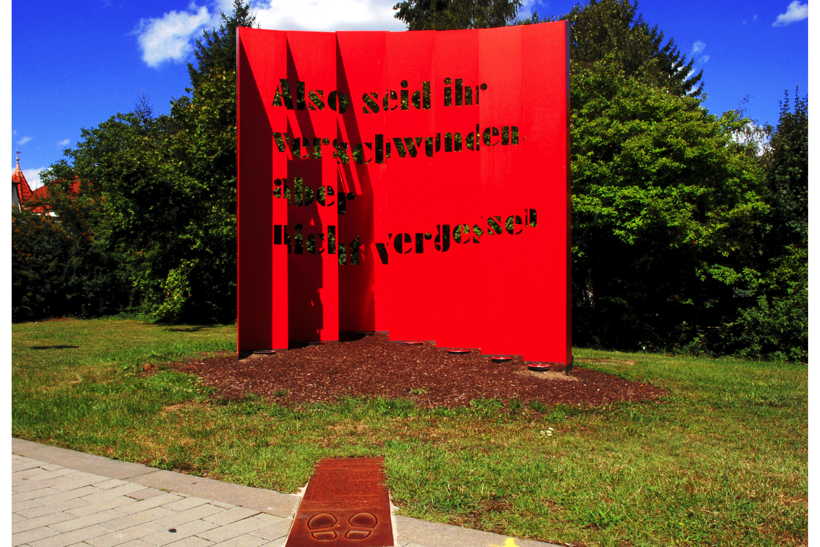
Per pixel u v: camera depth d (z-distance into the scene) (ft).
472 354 31.35
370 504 13.62
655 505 13.48
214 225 68.33
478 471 15.76
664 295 66.03
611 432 20.57
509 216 30.50
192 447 18.53
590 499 13.80
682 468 16.43
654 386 28.86
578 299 71.56
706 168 59.57
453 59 32.45
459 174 32.27
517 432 20.42
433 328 33.81
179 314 72.69
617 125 59.93
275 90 33.01
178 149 73.10
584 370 30.40
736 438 20.17
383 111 36.70
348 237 37.52
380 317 37.52
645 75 94.79
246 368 29.25
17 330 62.80
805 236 62.39
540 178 29.27
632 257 65.87
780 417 23.43
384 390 25.71
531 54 29.68
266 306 32.45
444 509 13.29
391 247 33.91
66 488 14.89
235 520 12.80
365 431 20.52
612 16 109.19
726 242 61.87
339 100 42.14
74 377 30.86
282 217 32.65
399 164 33.63
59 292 84.48
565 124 28.89
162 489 14.79
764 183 66.95
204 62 108.47
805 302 52.60
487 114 30.96
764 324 53.36
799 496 14.46
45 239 84.84
